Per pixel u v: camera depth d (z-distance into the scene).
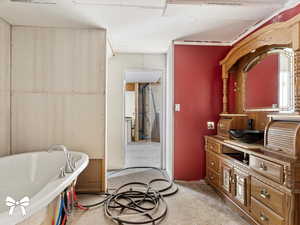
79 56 2.73
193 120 3.28
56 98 2.72
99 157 2.77
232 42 3.27
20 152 2.68
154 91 7.07
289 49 2.12
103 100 2.77
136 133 7.17
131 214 2.17
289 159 1.57
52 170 2.39
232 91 3.27
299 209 1.46
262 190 1.78
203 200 2.54
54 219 1.60
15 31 2.65
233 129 2.77
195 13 2.28
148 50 3.75
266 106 2.46
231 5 2.11
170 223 2.02
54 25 2.65
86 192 2.77
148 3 2.10
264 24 2.50
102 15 2.37
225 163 2.48
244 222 2.04
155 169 3.92
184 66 3.27
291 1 2.04
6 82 2.57
